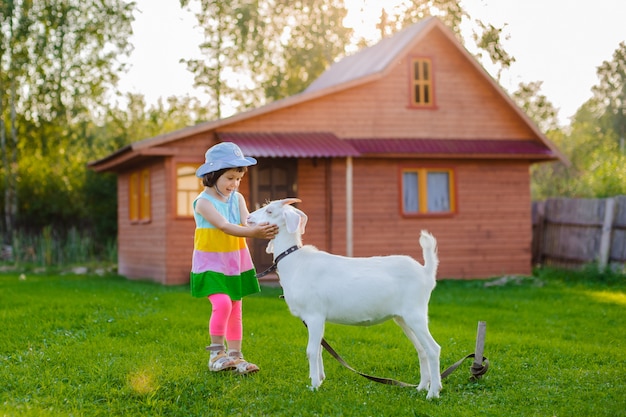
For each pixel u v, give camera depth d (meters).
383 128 19.48
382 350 8.73
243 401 6.35
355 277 6.38
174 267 18.03
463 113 20.08
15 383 6.92
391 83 19.62
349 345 9.07
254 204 18.69
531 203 21.61
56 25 29.17
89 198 29.20
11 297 13.26
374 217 19.23
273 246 6.85
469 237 19.84
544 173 35.62
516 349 8.92
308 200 18.98
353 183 19.16
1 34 28.78
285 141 17.95
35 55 29.34
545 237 21.27
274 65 36.66
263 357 8.13
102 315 10.93
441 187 19.91
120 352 8.32
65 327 10.10
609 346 9.38
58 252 25.72
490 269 19.92
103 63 30.33
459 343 9.26
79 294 14.08
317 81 24.39
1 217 30.36
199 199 7.14
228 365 7.13
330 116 19.14
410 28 20.70
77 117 30.77
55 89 29.72
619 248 18.11
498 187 20.11
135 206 21.27
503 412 6.05
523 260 20.12
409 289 6.32
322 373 6.99
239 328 7.36
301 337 9.48
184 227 18.11
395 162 19.41
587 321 11.62
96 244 28.84
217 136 18.00
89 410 6.16
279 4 35.81
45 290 15.00
